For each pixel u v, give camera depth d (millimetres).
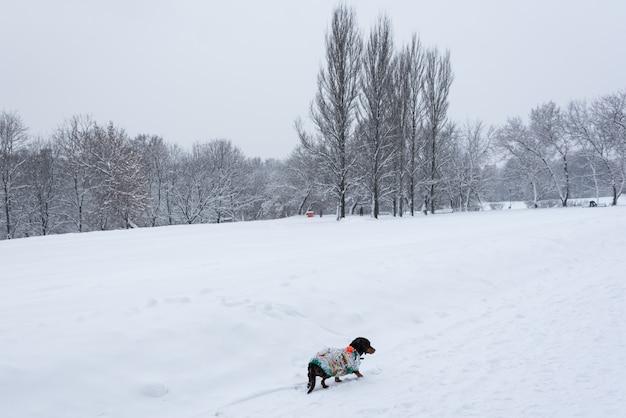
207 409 5219
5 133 48844
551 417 4797
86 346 5770
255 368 6219
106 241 25406
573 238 17047
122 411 4926
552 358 6523
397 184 47344
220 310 7312
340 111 39812
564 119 55500
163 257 17312
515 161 60719
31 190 53312
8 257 19156
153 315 7039
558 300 9992
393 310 8953
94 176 50562
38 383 4949
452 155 58938
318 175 48844
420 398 5395
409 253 14070
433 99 48656
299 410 5160
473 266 12523
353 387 5785
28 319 7059
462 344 7355
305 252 16453
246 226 35500
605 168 55531
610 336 7391
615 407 4957
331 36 39469
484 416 4883
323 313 8203
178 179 65875
